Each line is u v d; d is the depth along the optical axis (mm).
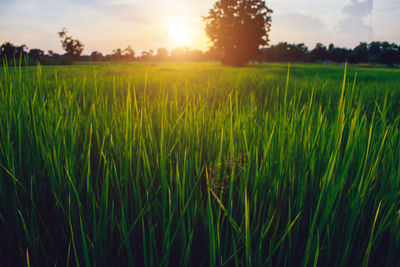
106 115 1794
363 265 777
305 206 1059
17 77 1521
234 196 1131
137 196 1039
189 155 1271
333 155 937
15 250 905
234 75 9258
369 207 1040
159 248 994
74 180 997
